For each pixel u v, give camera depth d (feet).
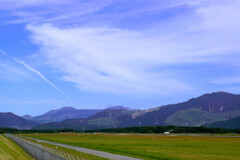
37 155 151.12
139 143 385.91
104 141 446.19
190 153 236.63
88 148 272.51
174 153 232.53
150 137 620.08
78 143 372.79
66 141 433.48
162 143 389.60
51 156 112.27
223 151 262.26
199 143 395.34
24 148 233.76
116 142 412.57
